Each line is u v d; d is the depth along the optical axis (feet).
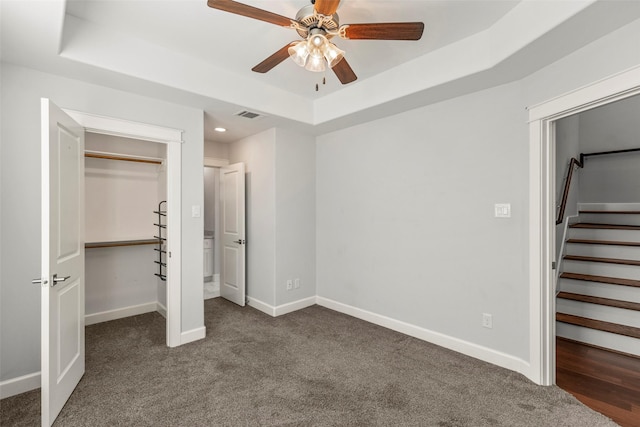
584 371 8.05
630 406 6.63
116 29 7.33
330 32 5.74
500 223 8.22
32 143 7.34
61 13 5.30
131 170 12.46
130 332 10.65
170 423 6.10
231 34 7.47
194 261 9.98
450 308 9.32
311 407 6.59
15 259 7.18
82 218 7.77
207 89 8.95
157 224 12.63
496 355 8.33
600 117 16.31
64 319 6.64
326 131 12.93
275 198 12.32
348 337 10.20
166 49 8.16
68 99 7.75
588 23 5.43
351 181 12.23
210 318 12.00
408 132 10.30
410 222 10.30
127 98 8.64
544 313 7.36
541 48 6.28
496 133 8.26
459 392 7.09
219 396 6.97
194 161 9.96
